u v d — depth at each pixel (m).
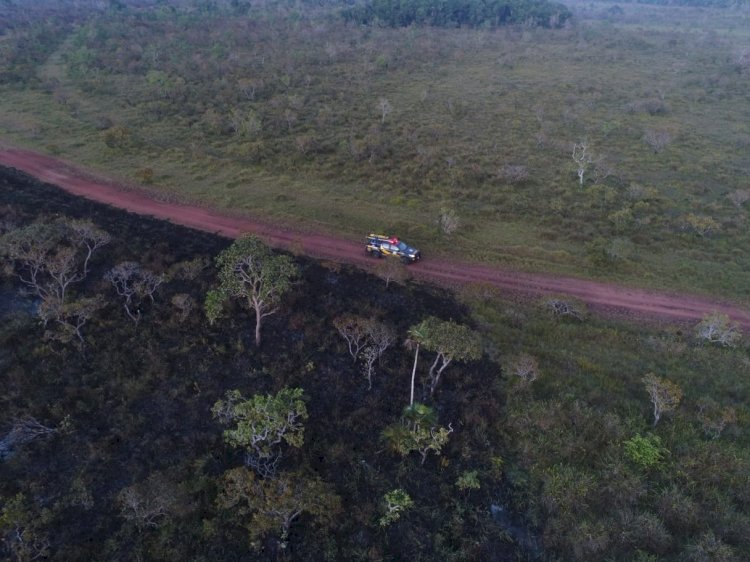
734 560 22.97
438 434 27.36
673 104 90.94
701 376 34.72
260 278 32.88
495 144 71.62
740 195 56.31
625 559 23.59
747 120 84.12
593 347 37.16
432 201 56.31
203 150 65.00
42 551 22.34
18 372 30.56
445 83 100.12
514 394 32.31
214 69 95.31
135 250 42.69
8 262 38.88
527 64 115.06
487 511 25.84
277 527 23.19
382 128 75.31
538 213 54.53
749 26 160.75
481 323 38.22
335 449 27.89
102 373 31.30
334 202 54.84
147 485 24.14
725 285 44.06
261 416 26.06
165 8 143.12
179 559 22.80
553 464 28.17
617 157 69.69
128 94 83.25
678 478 27.58
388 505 25.06
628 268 45.91
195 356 32.97
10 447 26.94
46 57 102.88
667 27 163.12
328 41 121.25
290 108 80.38
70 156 61.38
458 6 153.62
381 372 33.31
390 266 41.69
